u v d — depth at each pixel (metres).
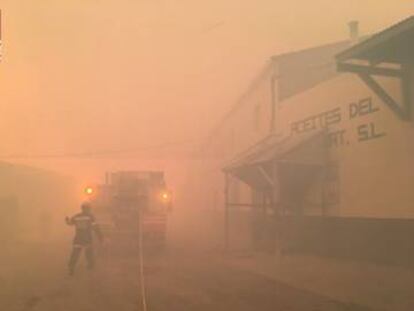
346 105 17.33
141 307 9.11
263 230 21.14
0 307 9.20
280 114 23.00
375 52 13.65
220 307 9.08
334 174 17.89
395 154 14.76
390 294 10.31
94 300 9.82
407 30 11.90
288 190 19.97
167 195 19.11
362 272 13.54
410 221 14.08
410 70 14.32
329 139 18.34
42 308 9.10
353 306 9.13
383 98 14.23
